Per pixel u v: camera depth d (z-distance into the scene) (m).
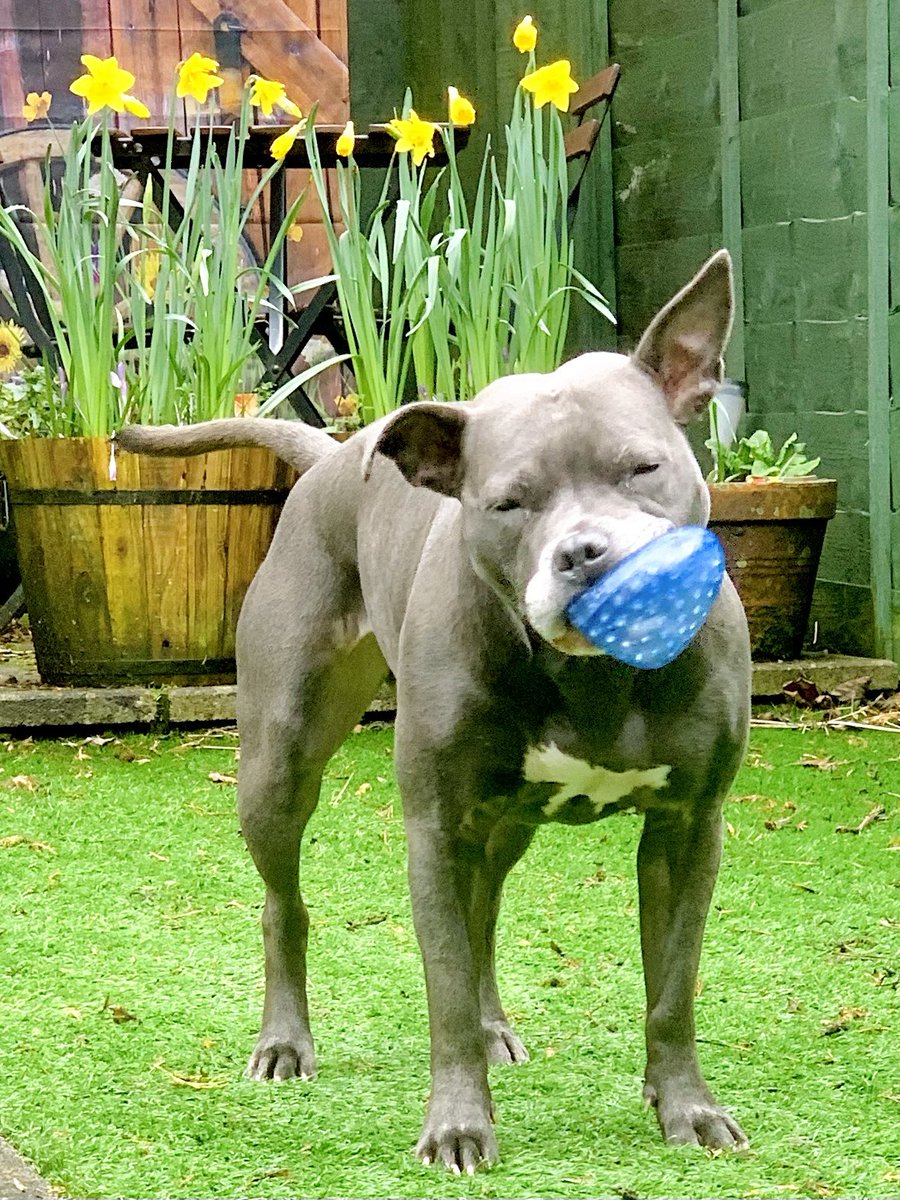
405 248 2.71
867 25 2.73
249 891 1.91
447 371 2.58
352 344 2.61
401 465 1.31
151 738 2.57
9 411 2.84
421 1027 1.56
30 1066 1.47
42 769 2.40
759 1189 1.24
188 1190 1.26
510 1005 1.60
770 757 2.39
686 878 1.33
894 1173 1.26
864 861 1.96
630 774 1.29
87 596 2.57
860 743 2.47
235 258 2.55
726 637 1.29
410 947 1.75
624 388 1.25
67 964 1.70
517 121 2.54
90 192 2.81
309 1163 1.30
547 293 2.55
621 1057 1.48
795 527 2.68
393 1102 1.41
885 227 2.73
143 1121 1.37
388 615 1.44
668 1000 1.33
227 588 2.60
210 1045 1.52
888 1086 1.41
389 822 2.14
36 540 2.57
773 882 1.90
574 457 1.21
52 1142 1.33
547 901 1.85
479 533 1.24
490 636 1.27
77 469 2.50
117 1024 1.56
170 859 2.01
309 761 1.51
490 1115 1.32
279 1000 1.50
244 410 2.77
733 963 1.68
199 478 2.52
